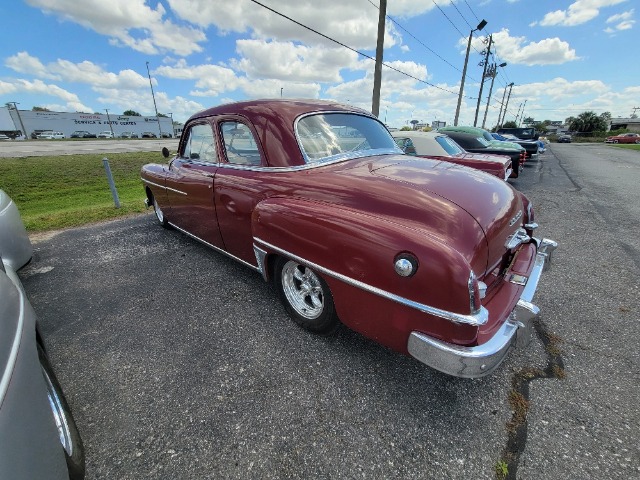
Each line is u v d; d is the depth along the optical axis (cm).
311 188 223
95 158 1709
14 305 132
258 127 261
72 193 974
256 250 252
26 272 359
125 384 205
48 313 281
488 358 160
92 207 661
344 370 214
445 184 206
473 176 233
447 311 156
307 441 168
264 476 152
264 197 250
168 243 441
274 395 196
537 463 157
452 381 205
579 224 537
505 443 167
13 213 309
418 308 162
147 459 160
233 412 185
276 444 167
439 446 165
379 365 218
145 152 2091
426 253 157
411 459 159
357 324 196
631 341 244
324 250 196
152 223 539
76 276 347
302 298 252
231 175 282
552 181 999
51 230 508
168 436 171
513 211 219
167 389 201
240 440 169
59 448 120
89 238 466
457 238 170
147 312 281
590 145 4250
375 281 175
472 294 154
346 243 184
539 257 259
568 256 401
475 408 187
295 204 220
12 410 104
